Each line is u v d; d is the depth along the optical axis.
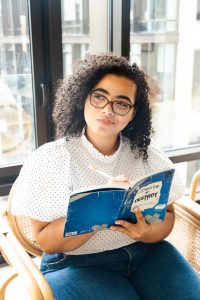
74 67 1.15
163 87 2.08
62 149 1.08
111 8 1.75
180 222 1.32
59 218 1.05
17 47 1.63
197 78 2.17
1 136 1.74
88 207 0.88
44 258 1.14
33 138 1.77
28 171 1.06
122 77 1.03
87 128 1.11
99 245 1.09
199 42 2.09
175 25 1.98
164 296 1.05
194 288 1.05
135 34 1.88
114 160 1.12
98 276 1.05
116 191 0.89
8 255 0.96
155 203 0.98
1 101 1.69
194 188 1.51
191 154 2.11
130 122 1.16
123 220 0.97
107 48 1.82
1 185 1.67
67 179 1.04
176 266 1.12
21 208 1.04
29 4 1.52
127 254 1.12
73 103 1.10
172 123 2.18
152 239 1.11
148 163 1.17
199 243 1.25
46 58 1.63
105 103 1.03
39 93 1.66
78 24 1.71
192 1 1.98
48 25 1.57
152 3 1.87
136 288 1.11
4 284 1.12
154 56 1.98
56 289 0.98
